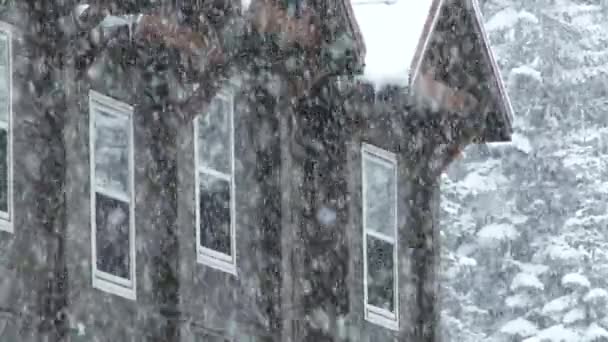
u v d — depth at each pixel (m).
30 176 23.69
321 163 29.09
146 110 26.08
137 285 25.73
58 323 23.77
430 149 32.12
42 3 23.86
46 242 23.72
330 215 29.11
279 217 28.45
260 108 28.50
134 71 26.05
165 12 25.22
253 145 28.48
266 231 28.39
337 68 28.30
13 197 23.42
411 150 31.92
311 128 29.06
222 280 27.34
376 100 28.95
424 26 29.06
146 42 25.61
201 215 27.09
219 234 27.47
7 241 23.23
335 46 28.06
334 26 27.86
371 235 31.08
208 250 27.16
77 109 24.61
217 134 27.64
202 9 25.64
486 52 31.16
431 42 29.55
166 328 25.94
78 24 24.05
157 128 26.06
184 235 26.42
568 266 61.00
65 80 24.19
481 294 61.59
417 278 32.19
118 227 25.47
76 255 24.47
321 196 29.06
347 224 29.42
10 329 23.19
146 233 25.95
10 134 23.48
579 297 60.31
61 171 23.94
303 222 29.06
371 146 30.92
